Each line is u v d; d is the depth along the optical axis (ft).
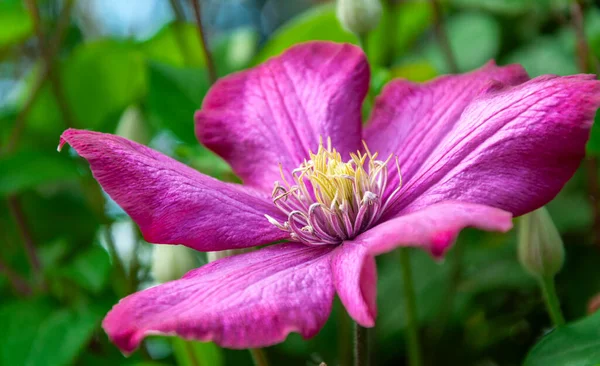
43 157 1.21
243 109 0.96
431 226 0.72
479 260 1.27
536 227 0.92
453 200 0.79
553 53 1.35
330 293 0.77
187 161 1.27
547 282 0.93
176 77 1.20
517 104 0.81
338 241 0.86
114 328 0.74
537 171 0.79
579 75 0.80
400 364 1.25
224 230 0.85
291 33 1.32
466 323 1.27
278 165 0.92
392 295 1.28
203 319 0.73
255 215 0.87
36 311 1.15
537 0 1.25
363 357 0.82
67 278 1.22
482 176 0.80
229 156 0.95
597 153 1.01
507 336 1.25
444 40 1.28
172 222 0.84
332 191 0.88
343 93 0.94
